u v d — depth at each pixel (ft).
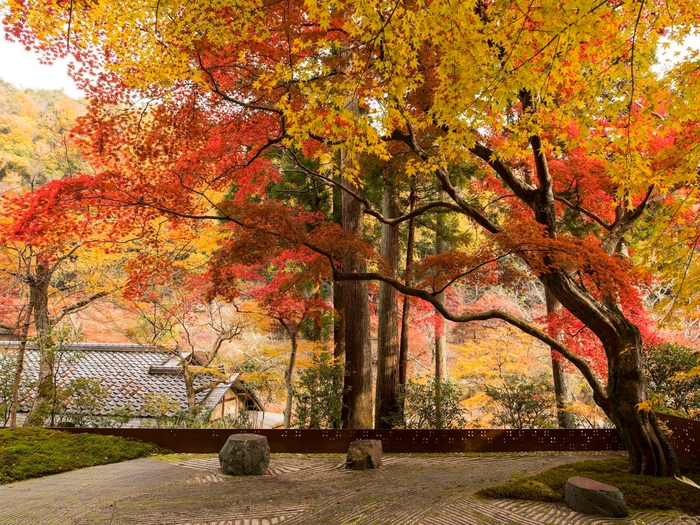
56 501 13.89
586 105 9.78
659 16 9.24
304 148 24.82
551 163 22.49
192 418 26.99
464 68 9.61
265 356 36.96
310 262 25.35
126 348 36.86
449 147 11.92
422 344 46.93
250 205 19.26
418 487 16.43
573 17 8.35
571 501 14.24
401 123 13.25
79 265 28.89
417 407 27.63
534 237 16.74
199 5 13.93
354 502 14.55
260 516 13.12
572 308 18.56
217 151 21.67
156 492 15.23
